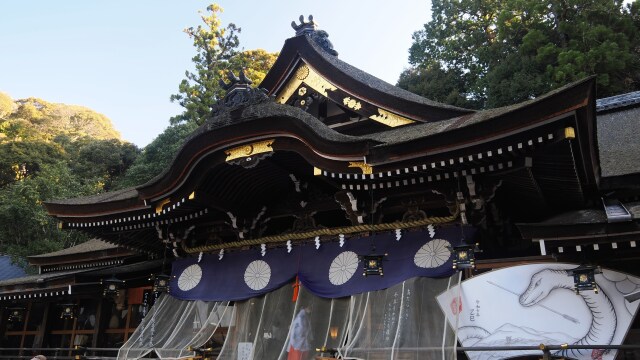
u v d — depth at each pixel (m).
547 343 8.04
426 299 9.41
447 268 9.44
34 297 15.91
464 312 8.84
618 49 27.61
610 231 7.54
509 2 32.94
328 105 14.22
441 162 8.86
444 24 40.31
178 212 12.55
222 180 11.98
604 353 7.70
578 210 10.91
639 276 8.09
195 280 12.90
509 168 8.83
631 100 18.00
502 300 8.61
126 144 50.56
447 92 35.69
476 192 9.27
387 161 9.22
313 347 10.41
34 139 50.12
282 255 11.80
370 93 12.95
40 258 19.50
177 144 34.53
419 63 41.22
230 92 11.70
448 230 9.82
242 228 12.77
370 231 10.78
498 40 33.97
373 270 9.88
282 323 11.15
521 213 11.77
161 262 16.25
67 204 13.57
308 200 12.29
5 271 26.55
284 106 10.73
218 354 12.35
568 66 27.09
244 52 42.53
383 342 9.40
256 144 11.02
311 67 13.93
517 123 7.89
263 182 12.34
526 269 8.66
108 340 15.39
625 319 7.72
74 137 65.44
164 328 12.66
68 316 15.62
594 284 7.67
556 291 8.31
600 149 14.66
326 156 9.94
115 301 15.34
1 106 76.44
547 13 31.83
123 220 13.03
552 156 8.78
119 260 17.92
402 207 10.71
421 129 11.29
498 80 31.20
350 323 10.02
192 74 37.38
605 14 29.58
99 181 44.59
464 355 8.89
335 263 10.92
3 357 16.03
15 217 29.77
